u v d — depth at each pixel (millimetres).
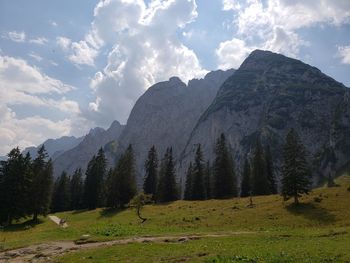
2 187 86812
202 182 120938
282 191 77000
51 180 97250
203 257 27844
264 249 29953
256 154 121625
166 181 122562
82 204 131250
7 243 43719
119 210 104062
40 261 31406
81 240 42438
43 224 85375
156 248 33938
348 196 74625
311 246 30516
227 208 81312
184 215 77500
